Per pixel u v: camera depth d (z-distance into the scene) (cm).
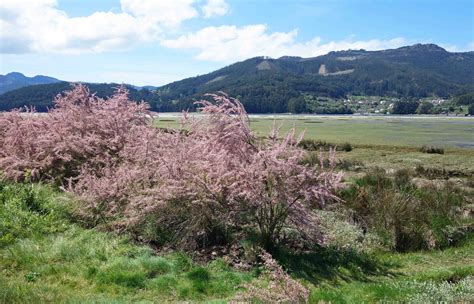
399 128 6116
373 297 622
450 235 986
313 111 16950
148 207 773
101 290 585
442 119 10525
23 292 536
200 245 787
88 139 1055
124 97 1191
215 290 616
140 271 633
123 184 860
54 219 816
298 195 756
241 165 750
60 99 1197
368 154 2608
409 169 1905
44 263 647
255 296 523
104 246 716
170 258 702
